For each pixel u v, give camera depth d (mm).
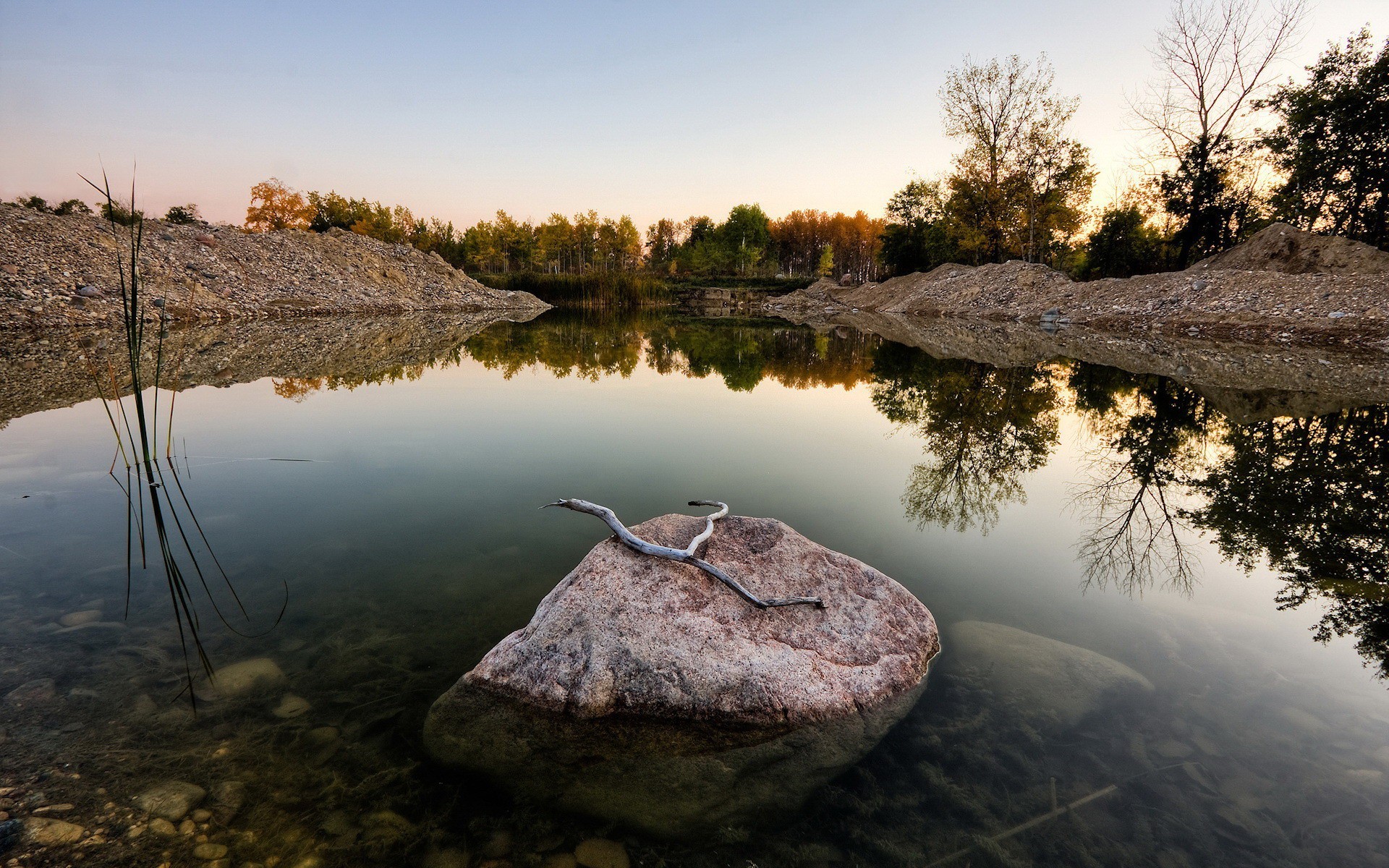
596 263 69312
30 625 2994
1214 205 24078
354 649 3014
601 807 2176
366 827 2037
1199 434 7266
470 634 3176
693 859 1979
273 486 5117
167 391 8789
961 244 34594
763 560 3361
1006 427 7711
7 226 16547
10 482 4938
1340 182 20984
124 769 2182
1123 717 2633
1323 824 2068
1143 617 3402
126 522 4262
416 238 62250
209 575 3615
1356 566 3928
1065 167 30344
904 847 2035
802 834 2092
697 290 59250
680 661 2742
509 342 18156
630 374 12492
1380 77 18906
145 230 22312
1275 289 17188
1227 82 22812
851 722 2674
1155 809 2160
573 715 2619
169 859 1857
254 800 2109
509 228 62688
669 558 3129
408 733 2480
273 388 9398
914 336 21438
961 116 31266
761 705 2656
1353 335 14125
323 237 31688
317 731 2461
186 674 2734
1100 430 7516
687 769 2383
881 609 3229
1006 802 2221
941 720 2682
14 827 1884
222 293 21078
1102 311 21859
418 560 3916
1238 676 2873
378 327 20781
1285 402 8812
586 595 2957
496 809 2145
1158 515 4797
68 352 11391
